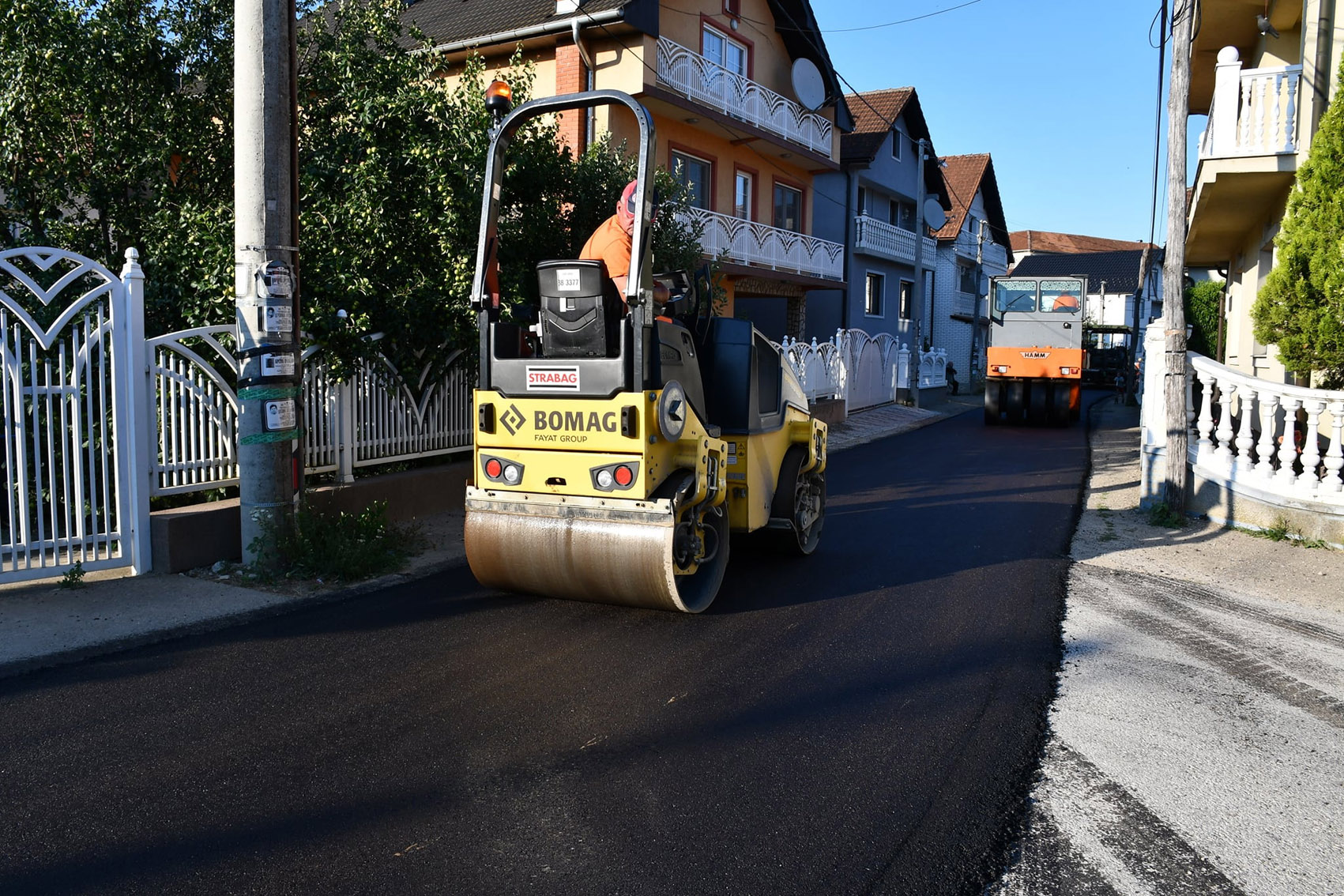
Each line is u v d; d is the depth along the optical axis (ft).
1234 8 51.01
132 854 10.77
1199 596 23.25
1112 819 12.18
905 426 72.02
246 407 22.07
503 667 17.13
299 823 11.55
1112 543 29.04
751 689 16.30
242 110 21.57
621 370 18.24
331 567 22.49
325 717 14.73
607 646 18.40
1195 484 32.45
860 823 11.85
